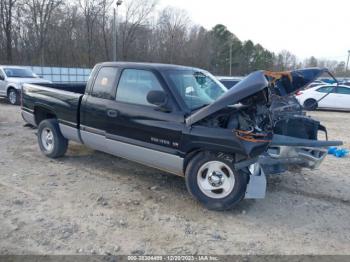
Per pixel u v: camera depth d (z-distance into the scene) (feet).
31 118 21.48
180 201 14.71
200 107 14.56
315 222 13.30
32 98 21.03
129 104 15.70
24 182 16.33
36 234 11.63
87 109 17.35
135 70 15.79
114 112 16.05
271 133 13.16
